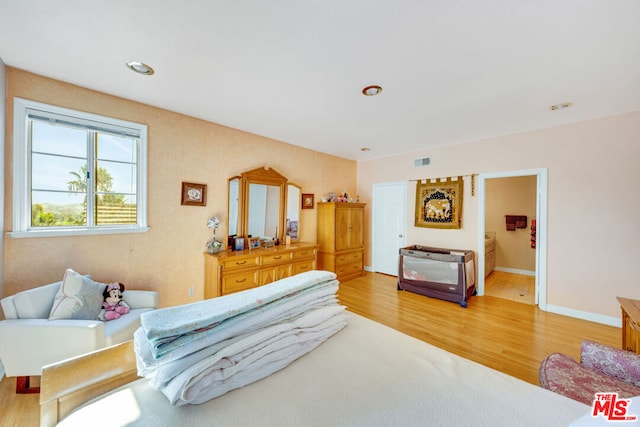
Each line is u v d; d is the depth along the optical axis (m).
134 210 2.66
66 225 2.29
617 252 2.79
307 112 2.80
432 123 3.10
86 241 2.33
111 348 0.80
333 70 1.97
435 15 1.40
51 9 1.38
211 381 0.70
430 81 2.11
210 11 1.39
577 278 3.00
